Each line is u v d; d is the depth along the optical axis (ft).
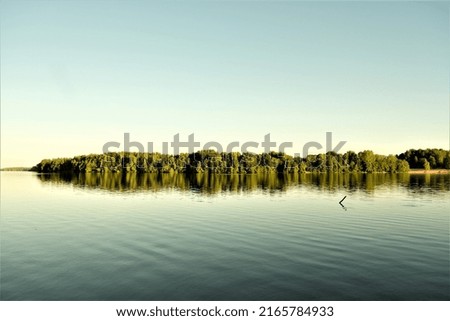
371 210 177.88
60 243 108.99
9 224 140.36
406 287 73.56
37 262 90.27
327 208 185.68
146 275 80.74
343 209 181.98
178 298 69.21
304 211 174.81
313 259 92.12
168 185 362.53
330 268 85.05
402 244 107.24
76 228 132.26
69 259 92.68
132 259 92.63
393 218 153.69
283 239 113.70
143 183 396.78
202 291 72.13
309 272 82.23
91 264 88.43
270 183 397.39
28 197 241.96
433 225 137.59
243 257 93.97
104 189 310.86
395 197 241.55
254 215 161.99
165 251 99.86
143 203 207.51
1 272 82.84
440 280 77.10
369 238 114.93
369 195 256.11
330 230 128.26
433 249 101.45
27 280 77.97
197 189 310.04
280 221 146.61
